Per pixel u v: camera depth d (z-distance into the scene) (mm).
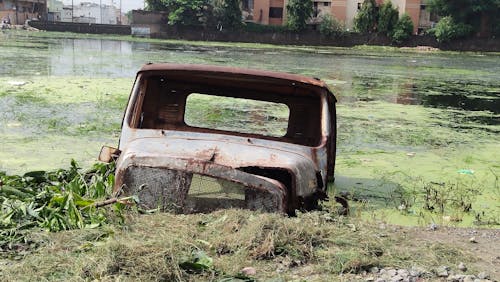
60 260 3623
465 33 54844
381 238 4547
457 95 17734
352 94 16297
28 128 9023
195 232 4094
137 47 36656
